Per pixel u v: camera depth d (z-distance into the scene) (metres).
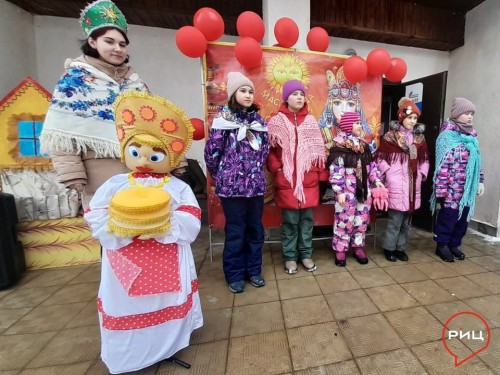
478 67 3.24
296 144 2.07
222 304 1.79
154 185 1.22
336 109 2.45
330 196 2.59
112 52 1.45
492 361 1.30
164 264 1.17
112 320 1.14
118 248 1.11
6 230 2.02
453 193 2.30
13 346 1.45
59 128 1.37
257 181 1.85
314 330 1.52
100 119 1.45
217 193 1.86
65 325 1.61
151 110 1.17
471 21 3.35
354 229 2.32
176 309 1.23
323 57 2.37
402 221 2.35
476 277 2.08
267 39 2.66
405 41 3.52
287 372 1.25
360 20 3.21
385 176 2.34
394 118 3.59
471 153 2.24
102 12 1.40
